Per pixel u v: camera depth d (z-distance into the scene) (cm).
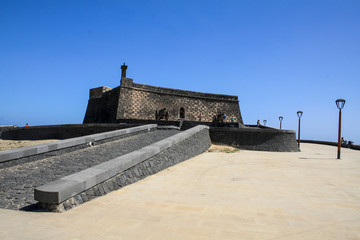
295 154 2112
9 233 481
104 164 844
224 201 710
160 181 943
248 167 1293
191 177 1024
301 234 491
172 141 1330
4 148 2270
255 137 2261
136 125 2438
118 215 590
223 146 2191
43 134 2977
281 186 902
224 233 495
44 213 595
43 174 957
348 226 534
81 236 477
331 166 1419
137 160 970
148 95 3553
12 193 748
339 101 1858
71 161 1165
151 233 494
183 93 3884
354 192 830
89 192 705
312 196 772
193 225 534
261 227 526
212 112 4072
